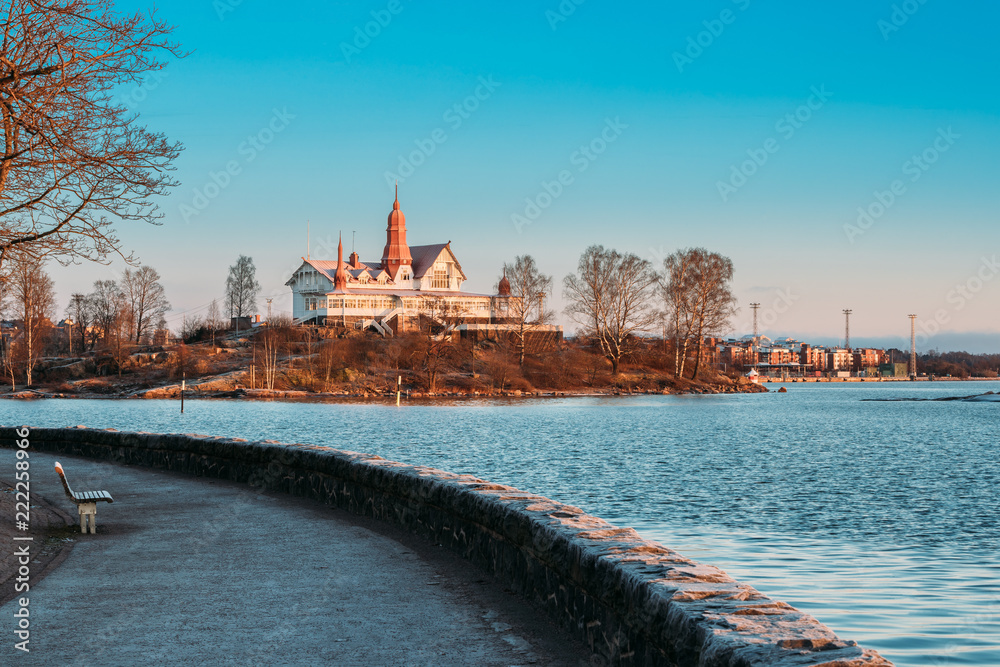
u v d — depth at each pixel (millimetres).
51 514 13625
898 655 10523
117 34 13984
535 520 8055
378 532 11969
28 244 15023
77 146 13945
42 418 76125
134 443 21391
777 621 4766
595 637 6582
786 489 31906
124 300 152625
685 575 5797
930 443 55656
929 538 21172
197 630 7387
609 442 54625
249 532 12086
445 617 7781
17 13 13484
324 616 7816
